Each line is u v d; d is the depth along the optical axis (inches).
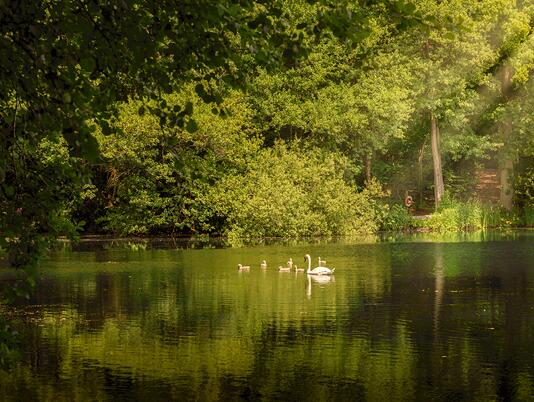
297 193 2263.8
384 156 2878.9
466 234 2356.1
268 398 637.3
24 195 383.2
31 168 384.2
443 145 2699.3
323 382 684.1
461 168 2994.6
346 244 2011.6
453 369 724.0
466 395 646.5
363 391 656.4
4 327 377.4
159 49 368.2
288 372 716.7
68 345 823.7
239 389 661.9
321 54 2493.8
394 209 2598.4
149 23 361.7
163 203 2274.9
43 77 351.6
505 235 2290.8
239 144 2284.7
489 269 1441.9
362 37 366.3
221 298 1123.9
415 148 2849.4
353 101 2437.3
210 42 367.2
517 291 1171.3
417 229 2564.0
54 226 392.2
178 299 1116.5
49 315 990.4
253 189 2276.1
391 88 2492.6
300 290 1202.6
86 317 978.1
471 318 960.9
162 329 904.3
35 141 373.4
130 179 2260.1
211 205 2253.9
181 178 2294.5
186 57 371.2
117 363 748.0
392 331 887.7
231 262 1588.3
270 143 2578.7
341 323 935.7
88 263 1565.0
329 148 2501.2
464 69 2615.7
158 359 764.0
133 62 374.6
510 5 2632.9
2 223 376.8
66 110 345.4
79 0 350.9
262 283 1280.8
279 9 366.0
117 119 405.4
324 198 2310.5
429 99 2600.9
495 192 2999.5
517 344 820.6
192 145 2240.4
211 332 887.7
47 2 349.7
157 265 1531.7
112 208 2313.0
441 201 2650.1
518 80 2659.9
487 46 2566.4
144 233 2361.0
